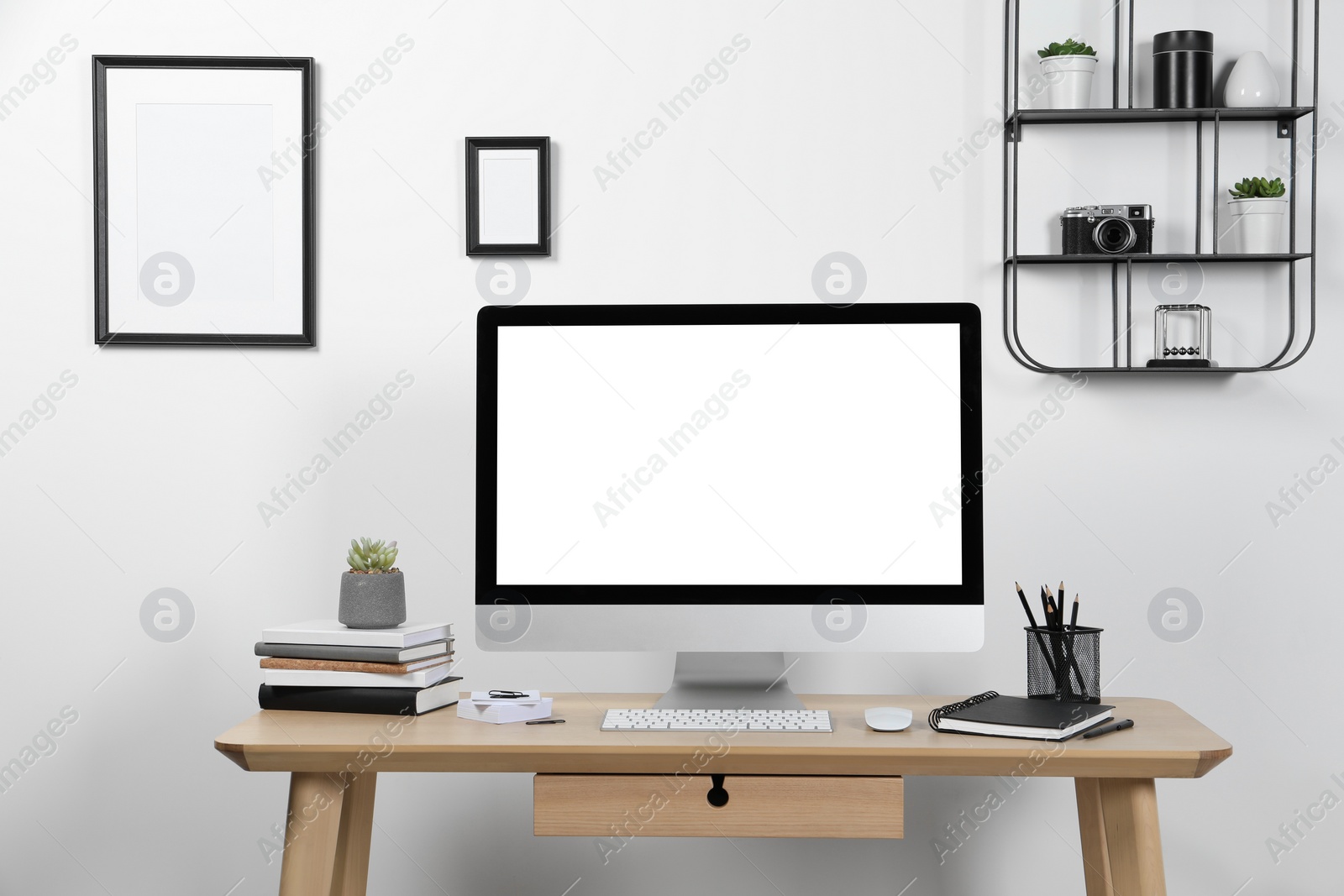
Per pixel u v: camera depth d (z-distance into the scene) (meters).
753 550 1.50
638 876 1.94
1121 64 1.93
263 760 1.28
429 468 1.95
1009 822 1.92
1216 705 1.91
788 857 1.93
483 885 1.95
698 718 1.38
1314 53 1.88
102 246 1.94
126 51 1.96
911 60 1.92
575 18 1.94
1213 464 1.91
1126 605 1.91
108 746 1.95
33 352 1.95
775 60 1.94
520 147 1.93
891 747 1.25
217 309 1.95
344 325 1.95
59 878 1.94
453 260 1.95
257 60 1.94
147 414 1.95
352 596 1.52
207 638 1.95
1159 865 1.27
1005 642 1.92
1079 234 1.86
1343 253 1.91
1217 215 1.91
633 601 1.50
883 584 1.49
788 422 1.51
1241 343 1.91
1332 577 1.90
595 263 1.94
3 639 1.95
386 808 1.95
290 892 1.30
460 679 1.59
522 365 1.52
